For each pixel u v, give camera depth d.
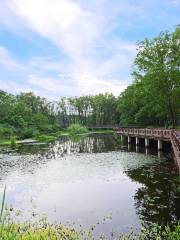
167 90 41.72
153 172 22.55
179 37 41.31
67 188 18.98
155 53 42.84
